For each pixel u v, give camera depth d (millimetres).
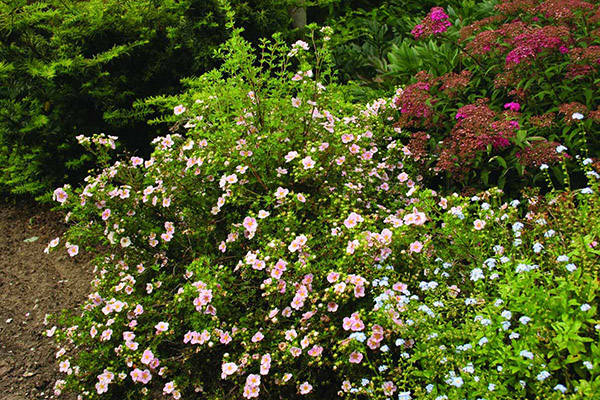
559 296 2168
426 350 2352
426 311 2381
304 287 2691
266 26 5223
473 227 2793
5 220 4680
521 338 2244
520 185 3535
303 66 3469
